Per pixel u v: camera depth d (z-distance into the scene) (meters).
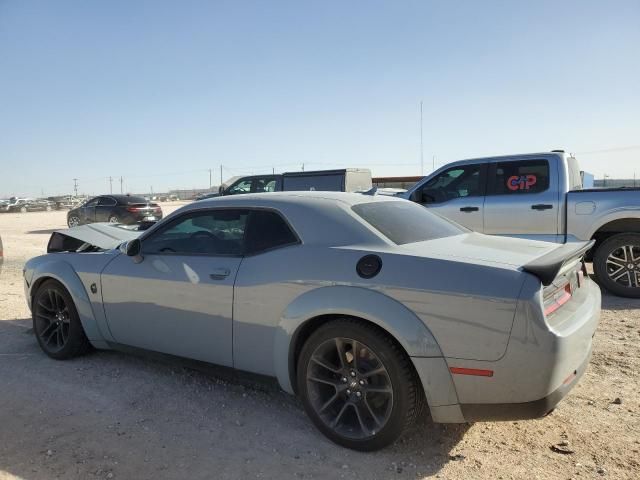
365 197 4.05
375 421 3.15
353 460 3.14
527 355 2.76
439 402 2.97
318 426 3.38
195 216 4.12
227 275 3.73
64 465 3.10
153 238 4.31
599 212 6.99
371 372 3.14
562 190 7.30
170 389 4.20
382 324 3.01
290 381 3.50
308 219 3.58
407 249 3.26
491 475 2.96
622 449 3.20
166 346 4.15
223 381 4.34
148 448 3.30
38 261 5.04
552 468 3.01
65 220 31.17
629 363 4.57
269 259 3.59
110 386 4.27
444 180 8.37
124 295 4.32
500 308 2.80
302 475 2.99
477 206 7.87
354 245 3.35
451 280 2.93
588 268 8.86
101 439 3.41
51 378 4.46
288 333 3.40
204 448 3.29
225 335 3.76
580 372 3.14
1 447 3.32
